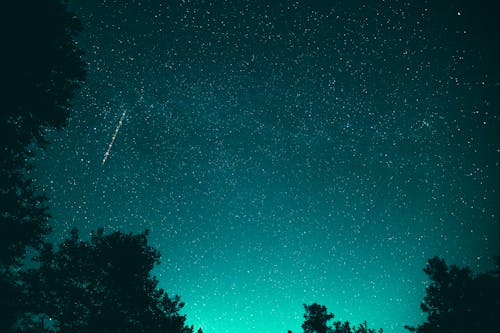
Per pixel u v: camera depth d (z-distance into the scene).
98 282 8.36
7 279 6.50
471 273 8.83
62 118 6.18
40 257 8.09
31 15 5.55
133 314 8.30
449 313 8.57
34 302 7.41
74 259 8.36
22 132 5.88
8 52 5.37
